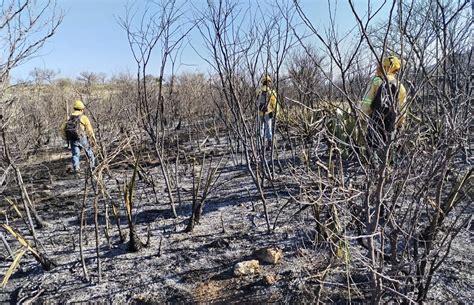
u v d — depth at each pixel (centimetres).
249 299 311
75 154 817
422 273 244
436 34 224
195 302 315
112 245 428
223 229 432
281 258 358
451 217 353
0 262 414
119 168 746
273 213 467
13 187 713
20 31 356
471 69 291
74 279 363
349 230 335
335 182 241
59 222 524
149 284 344
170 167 704
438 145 229
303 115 383
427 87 255
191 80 1260
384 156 206
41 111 1138
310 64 497
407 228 245
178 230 452
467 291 283
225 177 666
